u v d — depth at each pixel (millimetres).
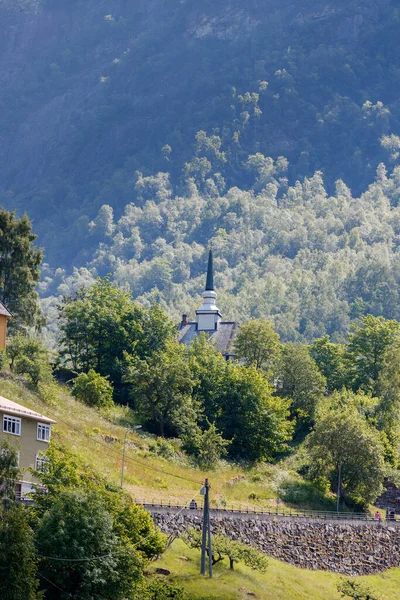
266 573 158125
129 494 155500
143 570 134125
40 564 115438
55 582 114625
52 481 126000
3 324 187375
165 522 154875
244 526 167375
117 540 121812
